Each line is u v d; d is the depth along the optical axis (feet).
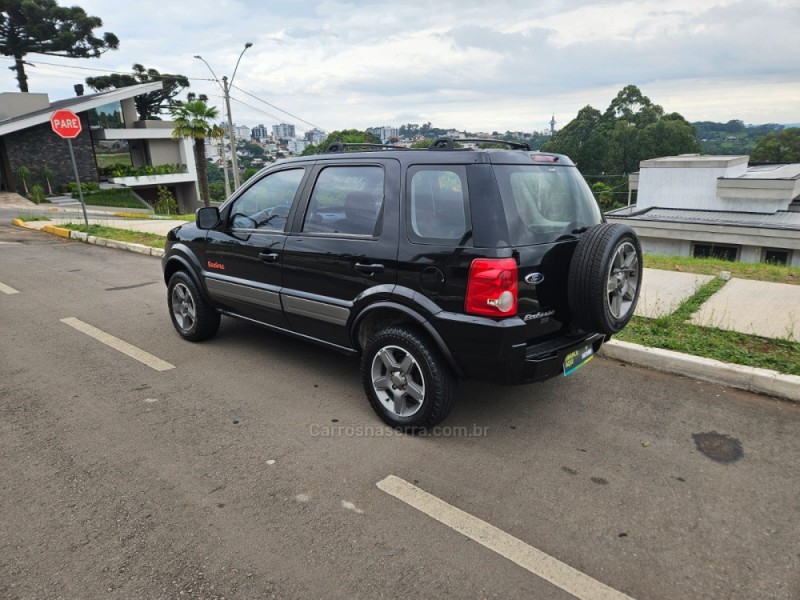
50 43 145.59
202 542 8.57
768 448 11.21
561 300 11.27
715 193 80.18
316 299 13.14
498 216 10.23
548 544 8.50
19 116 109.19
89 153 111.04
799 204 81.10
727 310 18.69
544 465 10.69
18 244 40.14
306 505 9.50
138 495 9.80
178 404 13.52
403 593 7.53
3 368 15.94
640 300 20.10
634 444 11.44
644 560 8.14
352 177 12.60
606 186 192.95
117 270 30.58
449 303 10.64
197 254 16.75
